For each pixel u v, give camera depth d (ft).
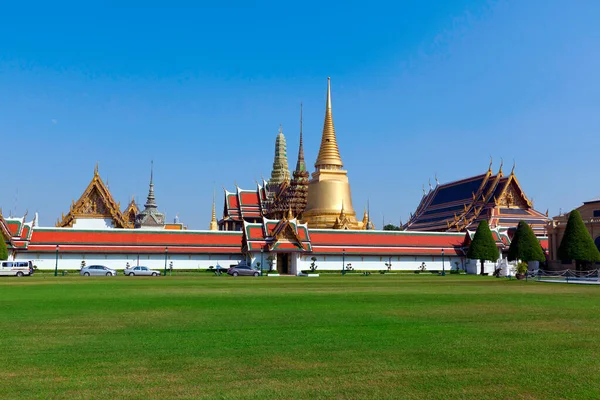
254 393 44.98
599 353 59.72
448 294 137.69
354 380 48.85
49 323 79.66
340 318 85.97
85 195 367.25
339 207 427.74
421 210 483.10
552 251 320.29
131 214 488.44
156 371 51.55
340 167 444.14
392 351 60.34
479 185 420.77
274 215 449.06
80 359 56.24
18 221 306.55
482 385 47.39
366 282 207.00
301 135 483.51
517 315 91.30
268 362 55.16
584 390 46.11
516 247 290.56
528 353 59.57
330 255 327.26
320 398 43.88
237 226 467.11
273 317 86.89
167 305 105.50
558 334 71.56
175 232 333.42
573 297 130.52
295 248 315.17
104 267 282.77
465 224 402.52
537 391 45.83
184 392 45.14
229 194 472.85
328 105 451.53
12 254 302.04
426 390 45.98
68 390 45.44
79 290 147.43
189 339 66.95
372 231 344.90
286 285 179.93
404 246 341.41
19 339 66.69
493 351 60.49
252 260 314.96
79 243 312.71
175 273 307.78
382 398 43.96
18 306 102.37
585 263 275.39
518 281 224.94
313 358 56.90
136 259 320.29
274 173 630.33
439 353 59.41
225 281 209.87
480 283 203.21
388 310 97.66
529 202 403.95
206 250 328.90
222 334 70.49
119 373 50.80
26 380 48.32
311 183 440.86
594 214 304.30
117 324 78.84
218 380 48.67
